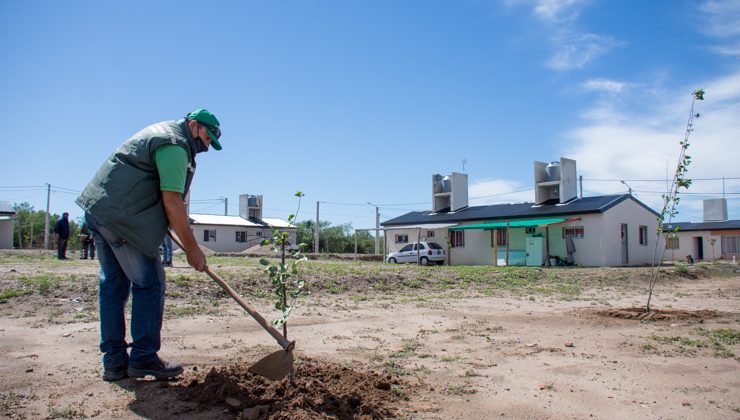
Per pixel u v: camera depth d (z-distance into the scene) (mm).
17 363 4520
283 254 3912
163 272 4059
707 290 14477
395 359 5156
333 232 57719
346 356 5199
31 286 8570
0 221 40250
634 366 5027
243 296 9500
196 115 4023
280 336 3695
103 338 3988
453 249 33938
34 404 3469
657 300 11359
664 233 9250
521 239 30562
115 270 3988
